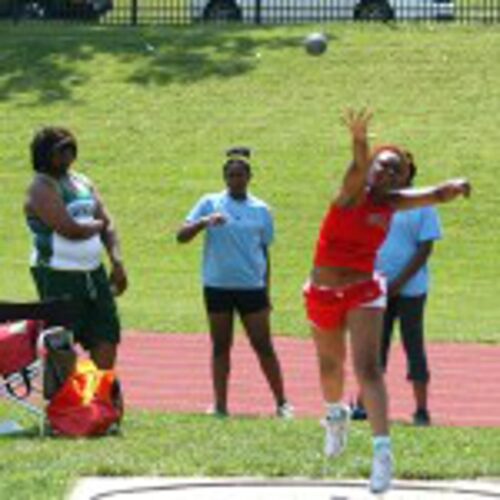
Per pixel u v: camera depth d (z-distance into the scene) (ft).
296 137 309.42
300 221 274.36
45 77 340.80
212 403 156.35
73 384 114.93
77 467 98.22
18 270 252.42
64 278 120.26
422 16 372.38
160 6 404.57
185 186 291.38
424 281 134.31
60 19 386.32
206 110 323.37
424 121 313.32
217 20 384.88
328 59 341.41
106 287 122.42
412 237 133.18
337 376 99.40
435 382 174.09
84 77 340.39
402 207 94.12
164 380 171.73
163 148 308.19
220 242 140.36
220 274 140.56
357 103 322.34
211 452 104.63
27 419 121.29
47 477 94.99
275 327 207.41
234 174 140.67
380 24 362.12
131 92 332.19
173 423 122.21
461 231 269.23
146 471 98.63
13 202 288.10
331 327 96.63
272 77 335.88
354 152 92.07
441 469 100.01
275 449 106.52
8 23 379.96
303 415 149.89
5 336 115.34
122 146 309.42
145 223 276.62
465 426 139.54
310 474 99.04
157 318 214.07
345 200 93.61
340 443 100.94
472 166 293.64
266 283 142.00
